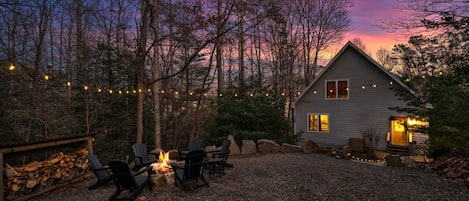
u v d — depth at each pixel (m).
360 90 14.09
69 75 11.09
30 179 4.50
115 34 14.10
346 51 14.61
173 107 14.94
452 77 6.77
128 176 4.32
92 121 10.88
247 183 5.43
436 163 7.03
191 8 8.89
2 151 4.05
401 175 6.14
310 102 15.85
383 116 13.37
